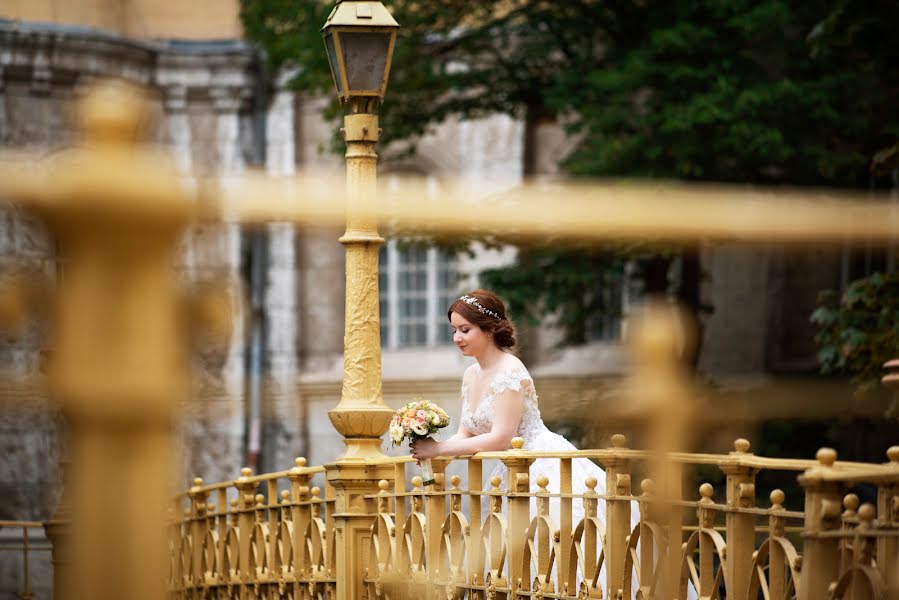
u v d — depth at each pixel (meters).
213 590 9.23
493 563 5.84
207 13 25.12
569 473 5.49
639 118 17.23
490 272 18.30
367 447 7.14
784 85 16.42
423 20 19.64
